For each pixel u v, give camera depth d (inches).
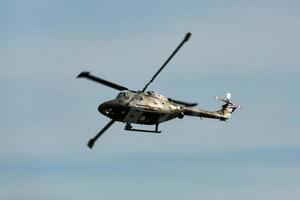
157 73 7170.3
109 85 7204.7
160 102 7554.1
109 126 7317.9
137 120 7377.0
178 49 6806.1
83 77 6929.1
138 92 7362.2
